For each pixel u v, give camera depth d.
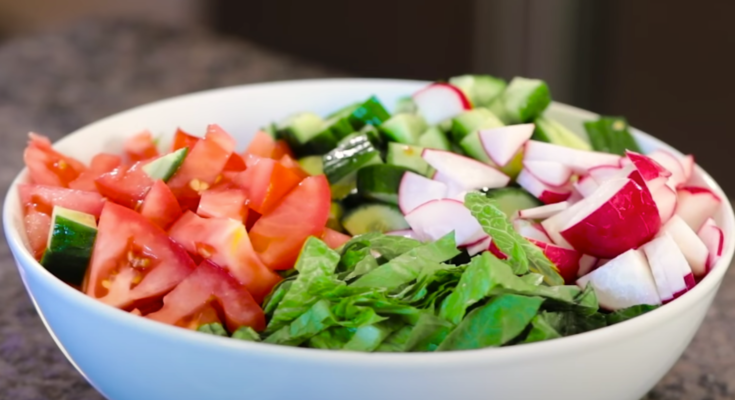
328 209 0.47
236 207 0.46
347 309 0.41
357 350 0.41
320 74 0.82
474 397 0.39
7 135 0.67
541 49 1.01
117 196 0.47
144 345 0.39
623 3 0.95
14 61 0.83
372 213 0.51
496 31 1.05
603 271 0.45
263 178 0.46
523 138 0.50
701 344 0.50
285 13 1.26
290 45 1.28
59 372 0.49
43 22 1.53
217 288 0.44
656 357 0.41
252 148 0.52
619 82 0.99
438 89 0.53
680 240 0.46
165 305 0.44
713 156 0.96
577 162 0.49
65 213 0.45
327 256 0.43
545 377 0.39
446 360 0.38
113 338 0.40
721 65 0.92
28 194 0.47
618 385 0.41
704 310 0.43
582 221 0.46
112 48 0.88
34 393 0.47
